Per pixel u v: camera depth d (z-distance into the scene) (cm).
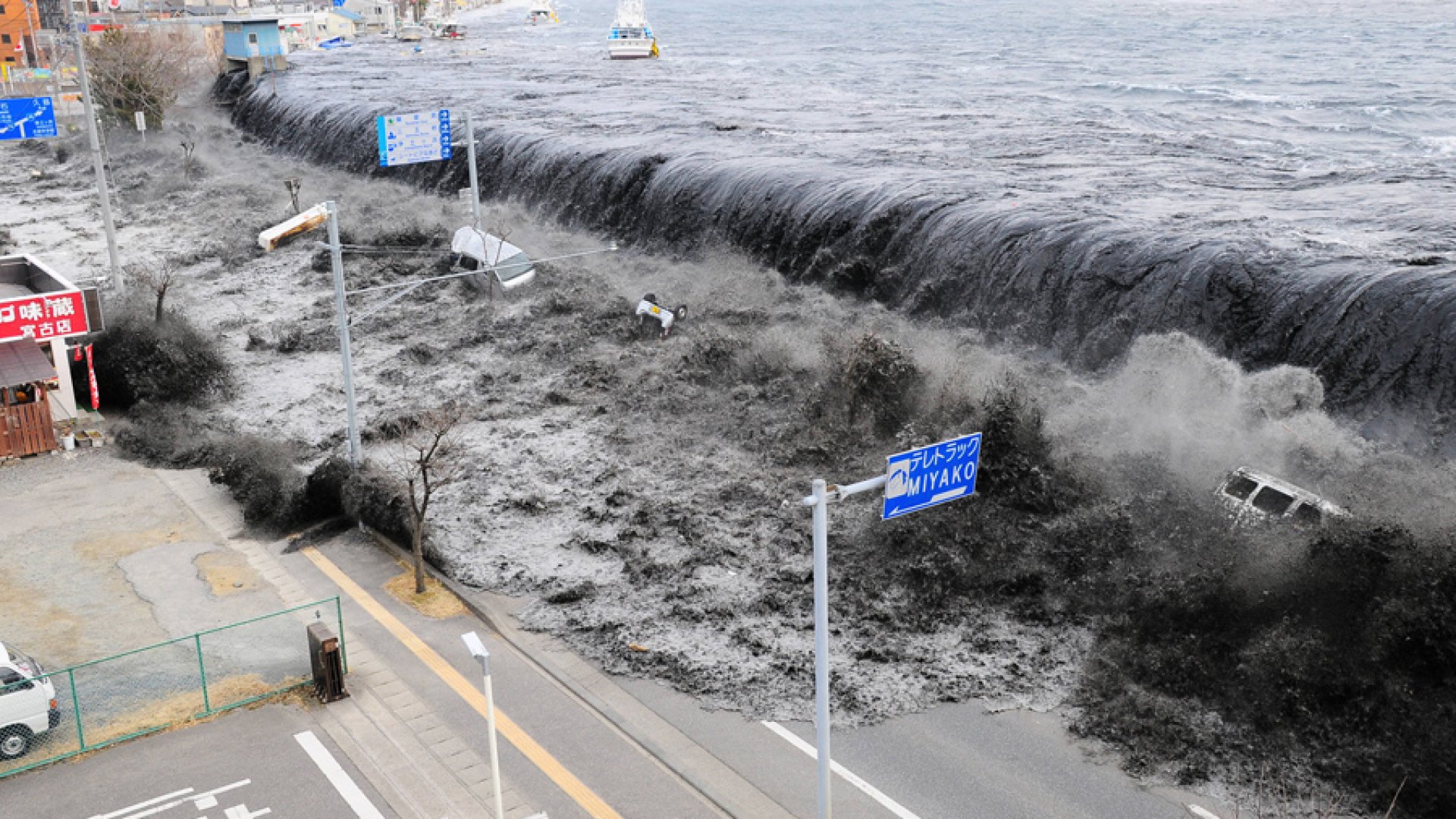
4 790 2459
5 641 3100
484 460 4347
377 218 7912
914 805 2441
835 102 11069
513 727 2734
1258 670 2747
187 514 3931
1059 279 4966
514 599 3369
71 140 10850
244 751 2612
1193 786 2494
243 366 5425
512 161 8238
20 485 4156
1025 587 3262
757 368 5016
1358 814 2391
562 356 5394
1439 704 2562
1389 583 2825
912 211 5725
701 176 6831
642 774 2566
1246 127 8938
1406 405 3912
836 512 3806
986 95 11631
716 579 3444
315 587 3441
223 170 9888
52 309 4562
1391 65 13700
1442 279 4041
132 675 2905
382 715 2767
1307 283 4284
